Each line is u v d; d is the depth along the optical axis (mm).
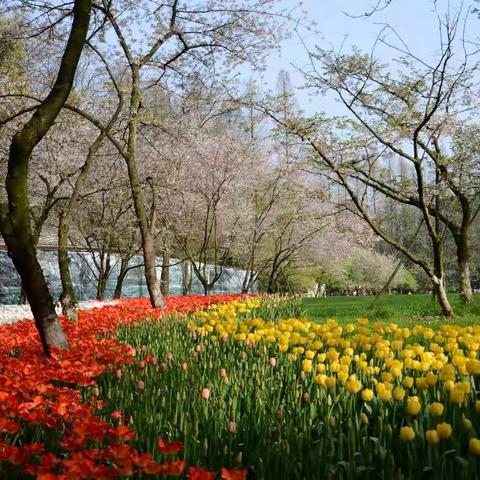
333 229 26688
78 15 6395
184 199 23094
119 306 12703
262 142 24656
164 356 6180
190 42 17703
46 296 6543
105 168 21484
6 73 17016
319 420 3852
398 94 15156
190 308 12773
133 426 3760
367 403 4207
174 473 2773
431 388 4422
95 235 22422
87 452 3084
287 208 25281
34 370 4992
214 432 3613
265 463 3129
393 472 2809
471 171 18047
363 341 6020
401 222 51688
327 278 34875
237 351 6660
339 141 15094
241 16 17203
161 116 21422
